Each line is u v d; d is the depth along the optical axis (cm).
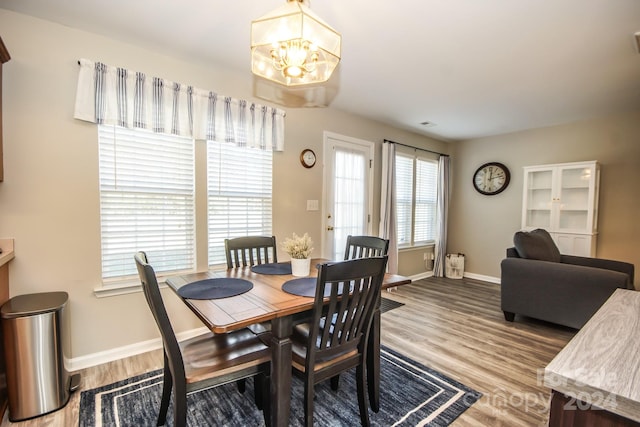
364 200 417
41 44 201
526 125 436
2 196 191
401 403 188
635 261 371
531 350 256
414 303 379
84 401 185
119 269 236
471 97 331
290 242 207
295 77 180
